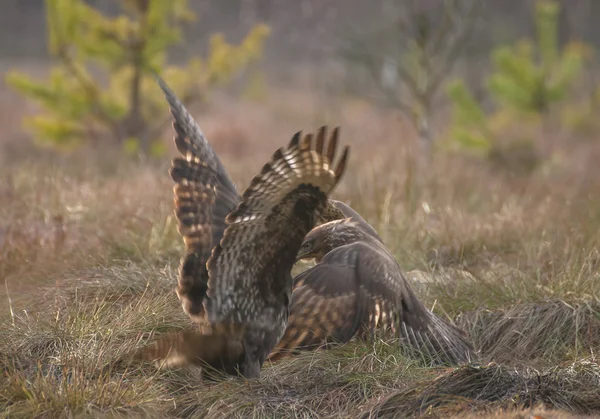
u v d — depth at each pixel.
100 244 17.34
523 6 68.94
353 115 57.53
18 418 11.41
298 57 78.69
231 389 11.75
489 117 42.56
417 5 36.62
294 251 10.66
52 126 32.31
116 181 22.39
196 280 11.15
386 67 44.16
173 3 30.78
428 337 13.43
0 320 14.03
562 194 23.83
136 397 11.80
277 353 13.13
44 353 13.15
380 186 22.77
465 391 11.89
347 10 53.03
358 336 13.38
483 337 14.73
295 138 9.38
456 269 16.97
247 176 23.53
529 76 38.88
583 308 14.76
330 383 12.52
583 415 11.64
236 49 32.28
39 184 21.64
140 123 31.83
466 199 23.61
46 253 17.05
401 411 11.59
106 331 13.47
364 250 13.26
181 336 11.33
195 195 11.17
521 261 17.77
